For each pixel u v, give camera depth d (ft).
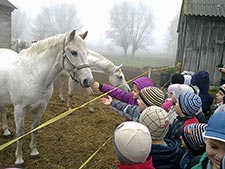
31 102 11.05
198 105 7.72
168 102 10.34
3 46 55.67
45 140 14.87
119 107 9.50
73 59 10.80
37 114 11.88
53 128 16.79
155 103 7.86
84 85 10.86
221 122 4.50
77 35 11.07
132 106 9.28
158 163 6.02
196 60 29.63
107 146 14.76
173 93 9.21
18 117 11.27
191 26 29.04
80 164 12.53
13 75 11.04
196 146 6.15
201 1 30.27
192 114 7.82
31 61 11.11
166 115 6.14
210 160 4.84
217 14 27.50
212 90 28.66
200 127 6.18
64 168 12.04
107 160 13.06
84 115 20.16
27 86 10.82
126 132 4.68
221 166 4.10
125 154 4.63
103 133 16.76
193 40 29.30
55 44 10.99
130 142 4.59
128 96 11.15
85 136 15.99
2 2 53.67
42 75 10.91
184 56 29.89
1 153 12.82
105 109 22.40
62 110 20.97
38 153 12.74
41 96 11.22
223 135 4.41
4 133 14.76
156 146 6.04
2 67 11.42
